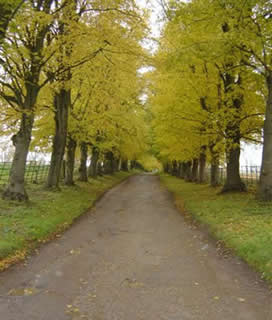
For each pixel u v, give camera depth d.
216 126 15.19
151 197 20.58
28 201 12.42
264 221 8.95
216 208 12.33
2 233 7.60
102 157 36.94
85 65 13.54
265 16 10.79
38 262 6.41
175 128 18.61
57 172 18.19
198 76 14.98
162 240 8.64
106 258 6.84
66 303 4.46
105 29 11.27
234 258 6.65
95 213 13.57
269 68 11.58
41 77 17.27
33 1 11.43
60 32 12.66
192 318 4.02
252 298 4.62
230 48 10.77
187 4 10.98
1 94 12.51
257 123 15.38
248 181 23.44
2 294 4.72
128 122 25.42
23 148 12.63
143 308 4.32
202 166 28.62
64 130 18.28
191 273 5.81
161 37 14.83
